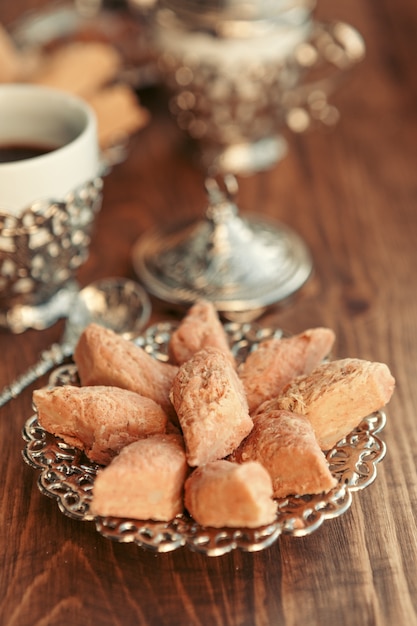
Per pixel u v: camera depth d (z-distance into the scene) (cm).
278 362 39
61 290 49
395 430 41
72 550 37
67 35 67
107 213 56
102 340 39
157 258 52
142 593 35
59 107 48
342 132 63
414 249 52
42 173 43
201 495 33
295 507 34
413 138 62
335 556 36
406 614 34
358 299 49
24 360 46
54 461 37
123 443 36
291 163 60
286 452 34
